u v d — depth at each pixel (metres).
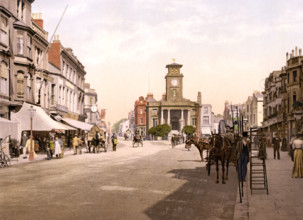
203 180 13.52
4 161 19.09
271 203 8.80
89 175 14.80
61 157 26.53
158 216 7.53
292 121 42.56
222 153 12.73
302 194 10.11
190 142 22.88
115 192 10.45
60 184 12.08
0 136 23.34
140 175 14.90
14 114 28.88
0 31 27.11
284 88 47.03
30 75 31.38
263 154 10.63
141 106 126.75
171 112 112.19
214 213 8.00
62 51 41.78
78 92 52.16
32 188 11.17
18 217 7.32
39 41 34.44
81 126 41.12
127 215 7.55
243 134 13.36
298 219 7.12
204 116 115.81
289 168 18.02
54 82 39.69
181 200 9.39
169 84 110.75
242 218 7.44
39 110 31.91
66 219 7.16
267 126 60.88
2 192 10.41
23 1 31.95
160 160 23.98
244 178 13.17
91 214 7.61
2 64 27.38
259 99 83.88
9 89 28.52
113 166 19.17
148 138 112.06
